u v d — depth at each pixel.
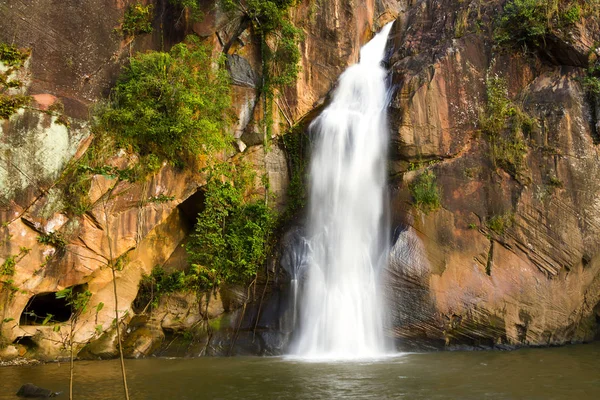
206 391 9.79
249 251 16.11
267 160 18.59
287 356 14.12
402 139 15.98
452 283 14.45
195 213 17.72
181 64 16.41
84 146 14.77
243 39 18.91
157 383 10.60
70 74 15.31
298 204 17.88
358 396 9.20
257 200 17.72
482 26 17.52
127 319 15.51
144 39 16.98
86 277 14.70
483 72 16.89
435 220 14.97
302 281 15.41
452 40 17.25
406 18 21.42
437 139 16.06
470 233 15.01
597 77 16.22
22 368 12.75
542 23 16.66
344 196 16.78
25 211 13.67
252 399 9.09
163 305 15.84
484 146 15.87
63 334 14.27
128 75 15.93
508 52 17.05
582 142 15.68
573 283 15.13
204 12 17.80
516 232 15.02
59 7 15.41
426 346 14.34
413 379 10.55
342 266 15.56
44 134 14.20
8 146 13.68
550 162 15.45
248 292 15.79
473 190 15.40
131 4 16.83
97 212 14.58
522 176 15.37
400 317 14.20
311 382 10.44
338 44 20.83
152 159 15.58
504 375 10.85
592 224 15.25
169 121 15.73
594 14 16.80
